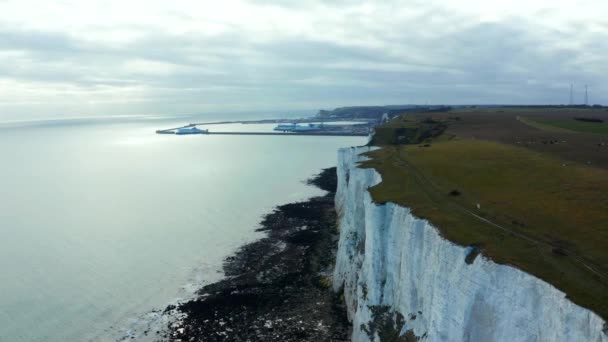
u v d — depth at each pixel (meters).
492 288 27.20
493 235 31.36
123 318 48.28
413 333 34.50
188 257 65.38
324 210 90.56
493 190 42.25
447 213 36.84
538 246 28.94
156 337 44.66
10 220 85.62
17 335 44.97
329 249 66.94
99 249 68.94
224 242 71.88
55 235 75.94
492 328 26.84
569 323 22.22
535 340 24.31
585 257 26.84
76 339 44.41
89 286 55.81
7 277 58.34
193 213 90.25
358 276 47.75
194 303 51.28
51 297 52.81
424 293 33.91
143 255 66.25
